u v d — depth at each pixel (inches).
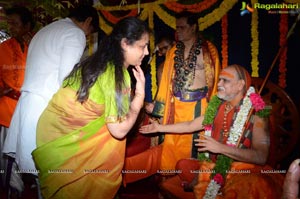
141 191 136.3
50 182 94.7
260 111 98.2
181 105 127.6
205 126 105.6
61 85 97.5
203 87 127.4
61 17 172.1
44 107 105.1
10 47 138.1
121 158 97.2
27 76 108.6
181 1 150.5
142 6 159.0
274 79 138.3
